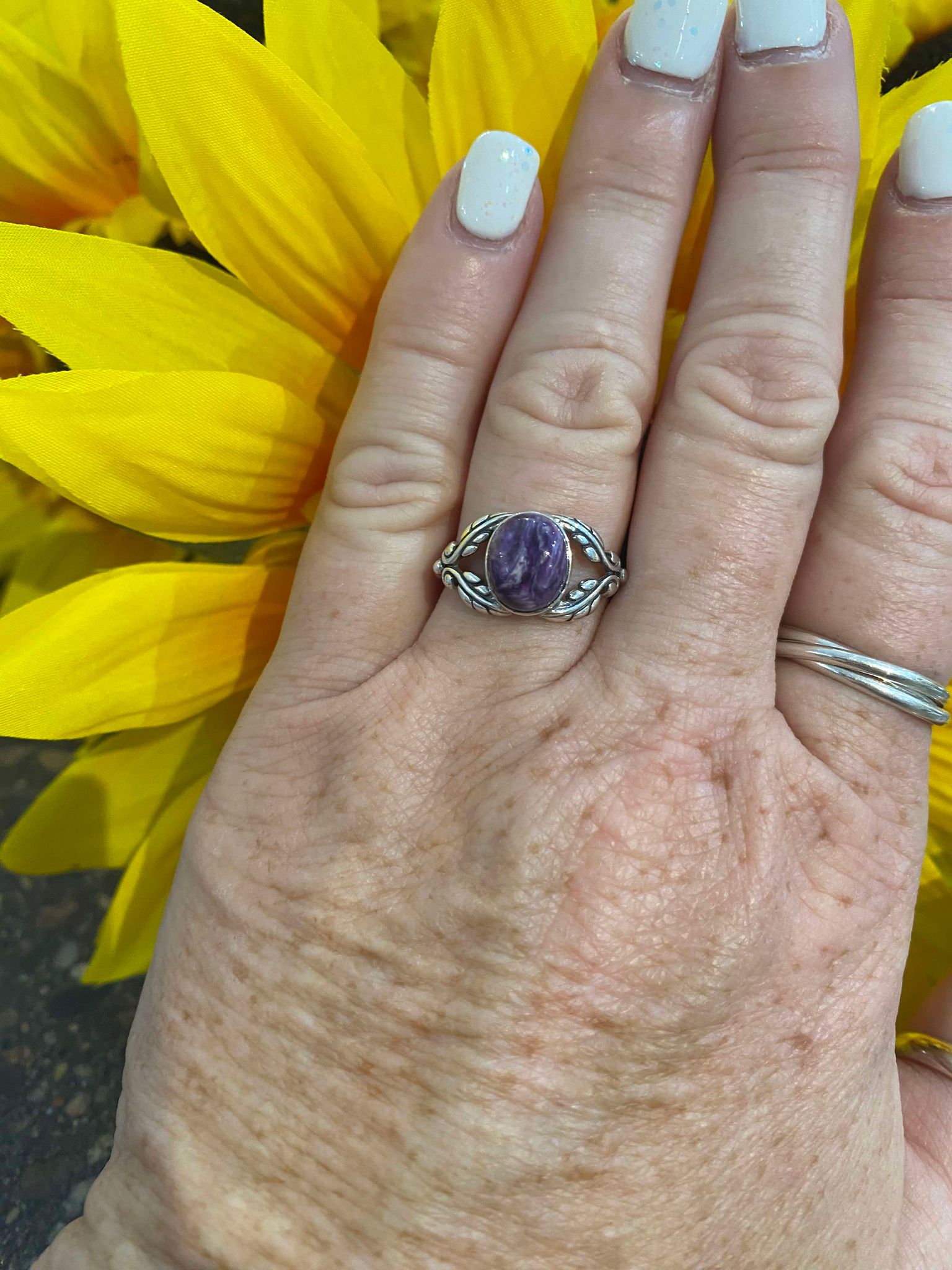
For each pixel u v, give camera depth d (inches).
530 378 4.0
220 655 4.6
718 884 3.9
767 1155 4.1
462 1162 3.9
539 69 4.0
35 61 4.1
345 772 4.2
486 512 4.1
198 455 4.0
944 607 4.1
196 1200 4.2
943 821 5.1
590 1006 3.9
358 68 4.0
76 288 3.8
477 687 4.1
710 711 4.0
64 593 3.9
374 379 4.2
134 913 5.0
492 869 3.9
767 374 3.9
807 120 3.9
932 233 4.0
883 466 4.0
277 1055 4.2
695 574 4.0
